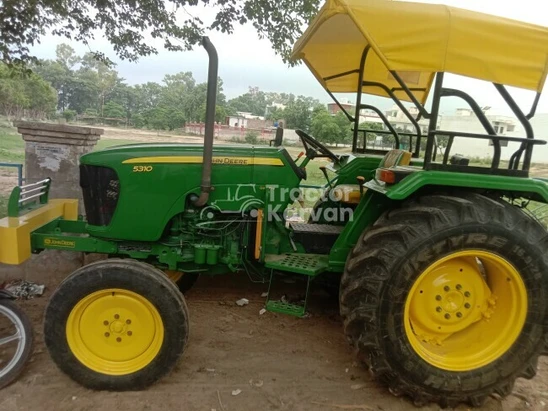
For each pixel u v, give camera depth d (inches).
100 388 105.7
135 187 122.3
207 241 130.3
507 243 102.7
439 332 113.3
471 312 113.1
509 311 109.6
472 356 109.4
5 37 236.2
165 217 124.6
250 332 139.5
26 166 166.9
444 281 111.0
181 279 159.5
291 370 119.7
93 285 103.0
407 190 102.7
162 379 110.3
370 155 158.7
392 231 103.0
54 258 168.6
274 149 129.6
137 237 125.1
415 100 106.5
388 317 102.0
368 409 105.6
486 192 115.8
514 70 100.7
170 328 104.7
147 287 103.3
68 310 103.2
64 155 166.7
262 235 127.5
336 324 147.6
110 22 258.4
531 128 107.7
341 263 124.0
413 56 98.7
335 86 181.0
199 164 124.0
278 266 125.0
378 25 97.7
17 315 106.0
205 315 149.4
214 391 108.5
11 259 113.0
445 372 106.0
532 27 98.9
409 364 103.9
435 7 98.4
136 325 106.8
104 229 124.7
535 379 125.0
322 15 109.3
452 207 104.0
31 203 142.3
